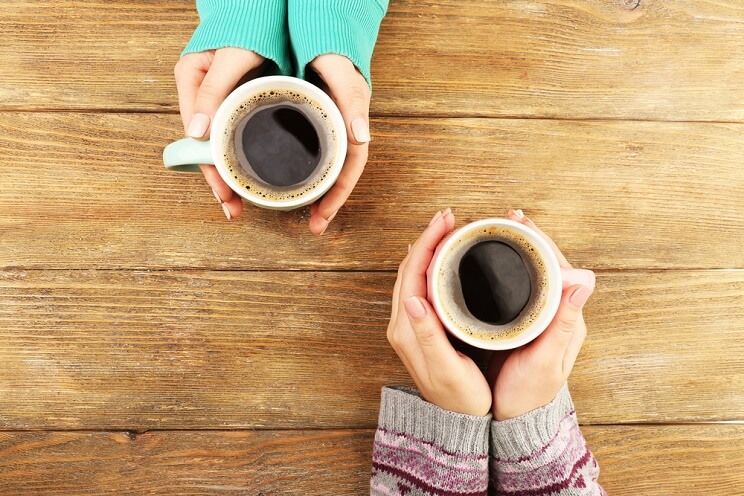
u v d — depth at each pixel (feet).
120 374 2.59
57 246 2.56
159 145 2.56
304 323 2.59
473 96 2.60
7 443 2.58
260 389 2.60
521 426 2.31
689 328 2.62
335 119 2.14
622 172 2.61
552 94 2.61
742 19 2.62
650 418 2.62
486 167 2.60
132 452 2.60
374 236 2.58
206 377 2.59
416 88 2.59
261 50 2.25
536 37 2.61
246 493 2.60
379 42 2.58
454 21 2.60
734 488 2.62
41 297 2.56
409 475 2.38
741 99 2.62
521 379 2.26
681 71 2.63
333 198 2.32
